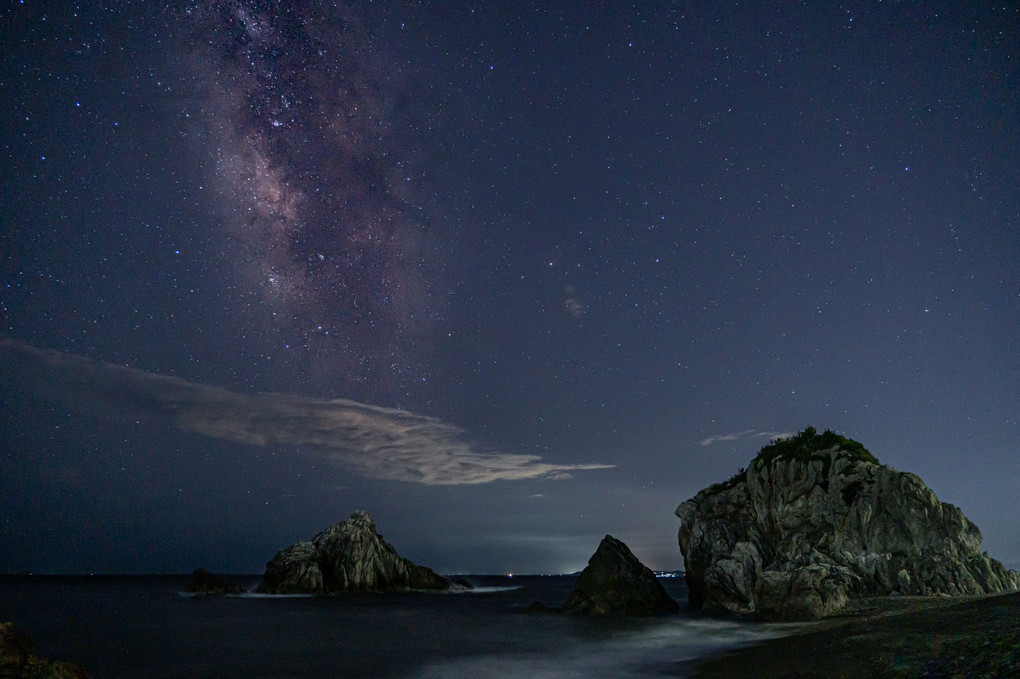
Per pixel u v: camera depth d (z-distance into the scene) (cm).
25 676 995
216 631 3108
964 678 909
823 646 1512
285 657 2216
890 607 2042
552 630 2794
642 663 1797
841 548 2541
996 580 2288
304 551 5972
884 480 2588
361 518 6241
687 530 3453
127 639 2809
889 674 1047
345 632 2986
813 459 2900
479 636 2694
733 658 1686
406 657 2158
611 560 3572
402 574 6269
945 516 2441
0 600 5944
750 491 3162
